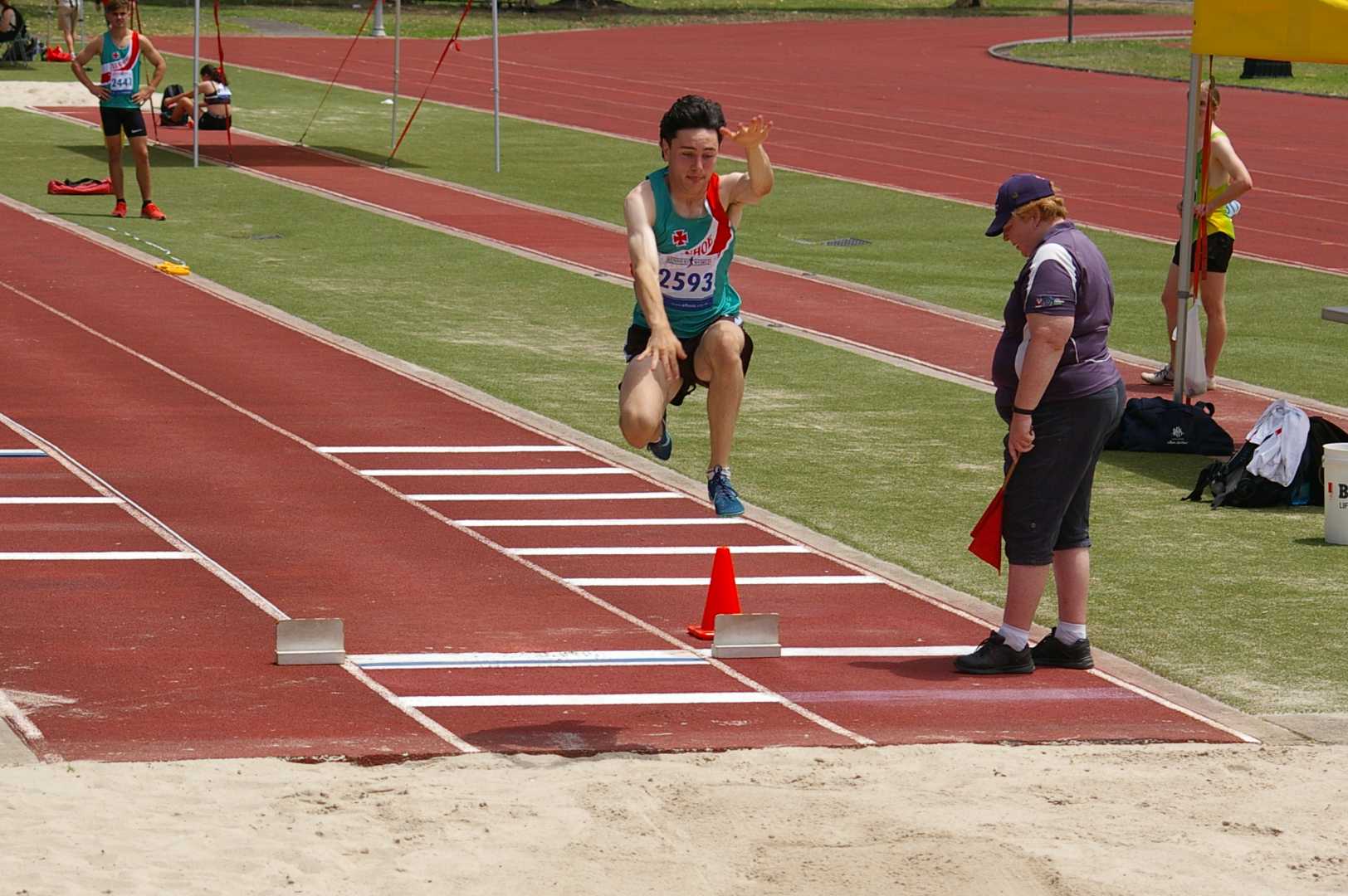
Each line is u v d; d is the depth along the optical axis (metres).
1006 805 11.16
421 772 11.50
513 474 20.16
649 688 13.48
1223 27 23.22
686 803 11.01
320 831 10.41
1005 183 13.77
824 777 11.57
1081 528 14.09
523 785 11.26
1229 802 11.31
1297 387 25.94
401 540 17.44
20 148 46.72
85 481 19.28
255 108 58.19
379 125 55.31
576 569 16.64
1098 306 13.61
